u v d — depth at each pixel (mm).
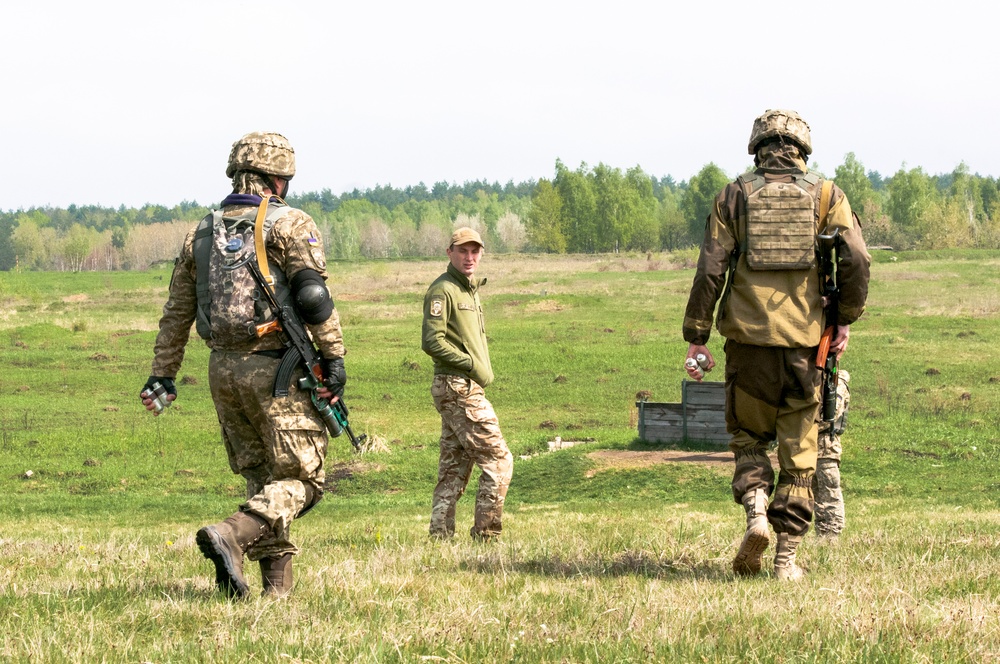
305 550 8586
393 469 22328
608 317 52531
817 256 6547
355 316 55875
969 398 30328
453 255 9461
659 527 10023
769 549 7812
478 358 9492
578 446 23109
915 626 4645
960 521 10898
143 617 4938
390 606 5184
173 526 15422
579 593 5730
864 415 27781
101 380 37562
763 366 6547
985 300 54219
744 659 4242
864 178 172375
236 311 5422
